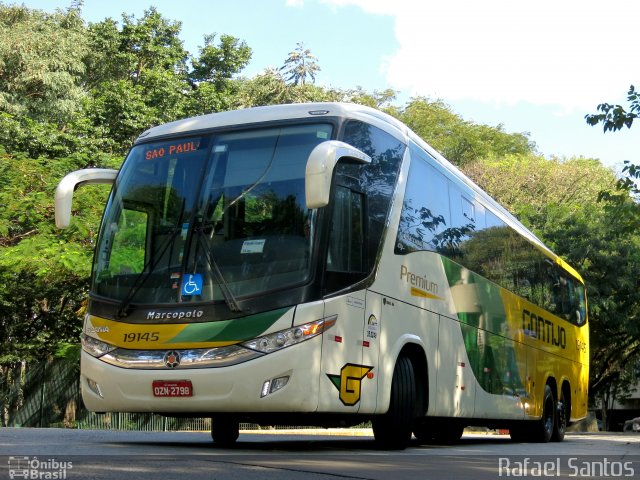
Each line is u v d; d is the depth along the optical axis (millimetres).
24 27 35688
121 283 8773
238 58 42625
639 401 55875
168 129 9625
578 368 19125
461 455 9102
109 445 8695
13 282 24469
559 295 17953
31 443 8500
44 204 23812
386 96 58688
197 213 8758
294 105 9234
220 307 8188
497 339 13336
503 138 60312
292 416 8430
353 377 8539
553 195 45938
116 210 9305
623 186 18156
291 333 8023
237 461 6637
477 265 12742
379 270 9211
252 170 8828
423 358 10281
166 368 8203
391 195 9680
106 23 40531
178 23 42406
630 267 32250
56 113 35031
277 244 8367
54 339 26141
